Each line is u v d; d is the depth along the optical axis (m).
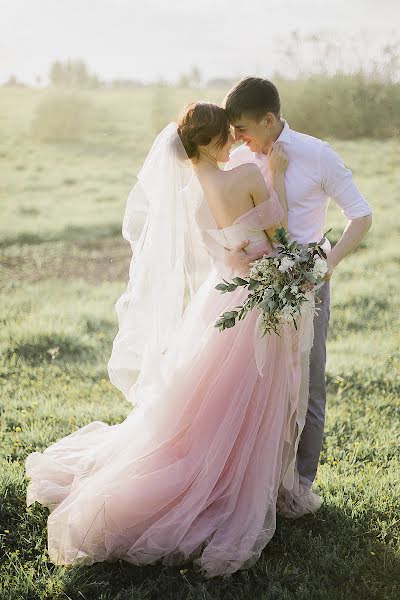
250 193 3.98
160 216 4.16
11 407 6.39
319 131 31.80
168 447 4.27
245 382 4.11
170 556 3.97
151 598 3.78
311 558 4.05
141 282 4.28
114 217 17.83
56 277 12.71
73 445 5.02
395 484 4.89
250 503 4.08
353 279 11.59
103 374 7.64
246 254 4.11
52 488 4.55
